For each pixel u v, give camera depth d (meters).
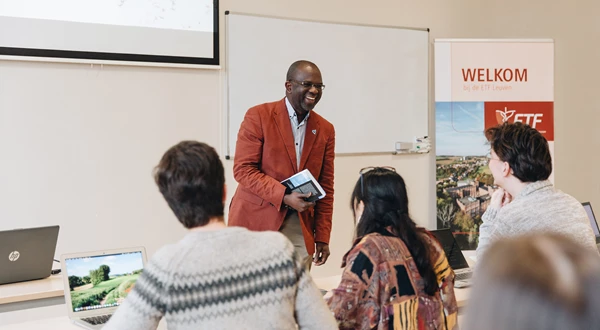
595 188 5.68
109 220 4.07
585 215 2.12
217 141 4.40
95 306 2.29
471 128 5.07
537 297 0.51
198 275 1.39
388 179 1.95
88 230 4.02
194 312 1.38
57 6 3.83
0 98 3.74
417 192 5.21
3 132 3.76
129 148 4.12
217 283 1.40
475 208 5.09
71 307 2.26
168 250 1.44
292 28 4.63
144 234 4.18
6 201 3.79
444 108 5.05
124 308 1.43
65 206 3.95
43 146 3.87
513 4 5.43
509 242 0.58
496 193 2.46
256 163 2.98
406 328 1.85
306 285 1.50
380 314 1.85
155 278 1.40
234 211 3.02
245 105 4.48
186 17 4.22
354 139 4.91
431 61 5.24
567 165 5.60
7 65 3.75
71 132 3.94
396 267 1.87
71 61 3.87
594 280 0.52
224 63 4.40
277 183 2.85
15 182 3.81
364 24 4.92
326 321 1.51
